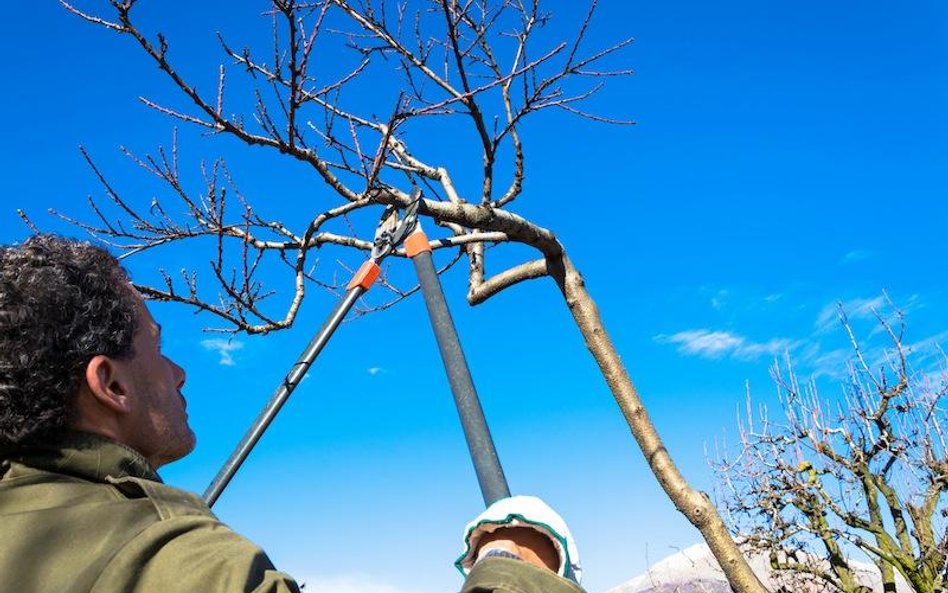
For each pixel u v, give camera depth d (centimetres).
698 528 388
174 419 101
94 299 93
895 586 843
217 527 81
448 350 222
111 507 81
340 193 323
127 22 263
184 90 281
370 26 406
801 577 880
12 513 80
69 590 72
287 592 76
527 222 393
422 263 239
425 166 423
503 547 97
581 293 411
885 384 858
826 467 862
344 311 212
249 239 342
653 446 395
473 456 201
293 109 298
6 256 91
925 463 824
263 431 192
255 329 334
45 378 86
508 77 358
